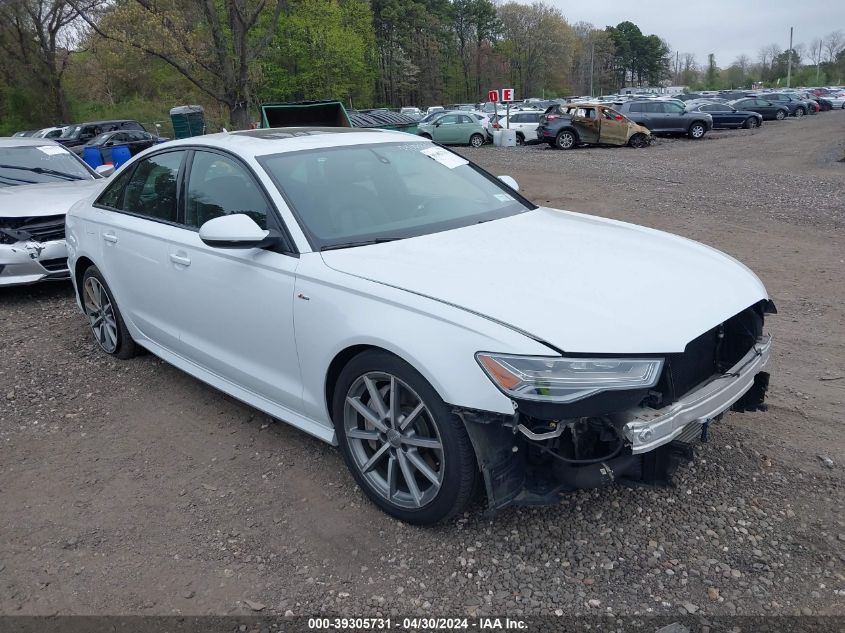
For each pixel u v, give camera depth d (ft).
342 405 10.51
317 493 11.19
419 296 9.33
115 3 59.16
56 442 13.28
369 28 221.05
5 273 22.00
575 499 10.66
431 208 12.61
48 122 142.10
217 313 12.57
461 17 319.68
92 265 16.94
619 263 10.43
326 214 11.58
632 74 485.56
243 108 59.26
